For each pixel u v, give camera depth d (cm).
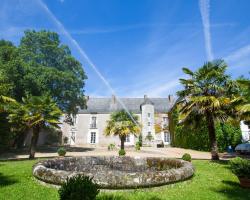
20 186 672
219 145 2264
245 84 1104
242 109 1053
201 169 1059
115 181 604
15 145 2588
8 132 2103
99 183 600
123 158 1062
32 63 2425
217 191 652
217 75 1370
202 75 1414
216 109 1347
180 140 3134
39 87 2291
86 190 419
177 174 682
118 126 2255
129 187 609
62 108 2788
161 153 2238
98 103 4372
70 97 2675
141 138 3969
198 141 2567
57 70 2525
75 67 2919
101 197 538
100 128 4078
